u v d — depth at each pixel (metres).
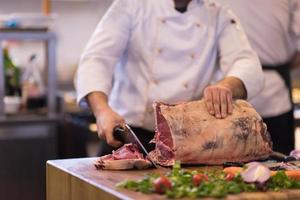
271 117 3.68
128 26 2.78
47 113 4.89
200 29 2.79
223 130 2.43
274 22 3.66
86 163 2.42
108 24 2.77
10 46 5.99
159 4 2.77
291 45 3.81
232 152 2.43
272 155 2.58
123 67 2.84
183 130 2.40
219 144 2.41
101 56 2.73
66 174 2.28
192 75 2.76
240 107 2.52
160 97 2.75
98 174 2.21
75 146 4.95
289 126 3.77
